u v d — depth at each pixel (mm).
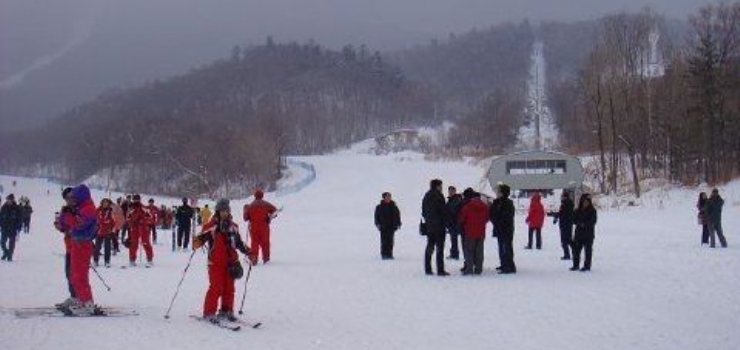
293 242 32031
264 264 21891
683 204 51781
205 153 121250
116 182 141000
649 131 70688
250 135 127938
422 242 30953
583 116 92562
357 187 88062
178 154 131625
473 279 17656
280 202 80438
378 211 23625
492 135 141000
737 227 35625
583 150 94062
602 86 73938
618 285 16156
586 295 14805
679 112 67438
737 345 10250
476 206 18562
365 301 14469
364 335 11133
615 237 30938
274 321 12297
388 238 23609
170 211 40156
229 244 12094
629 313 12742
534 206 25969
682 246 26078
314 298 14883
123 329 11188
